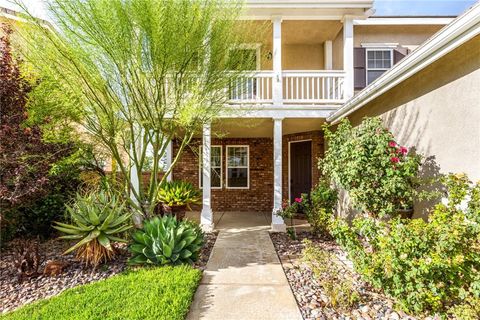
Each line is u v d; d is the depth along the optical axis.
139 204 5.79
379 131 4.83
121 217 4.81
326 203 6.40
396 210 4.30
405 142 4.71
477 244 2.65
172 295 3.33
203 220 7.16
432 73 4.00
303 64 9.38
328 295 3.36
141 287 3.55
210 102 5.45
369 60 9.24
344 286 3.33
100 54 4.53
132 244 4.74
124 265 4.52
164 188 7.41
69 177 6.50
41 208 6.19
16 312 3.06
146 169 10.59
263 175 10.66
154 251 4.43
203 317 3.03
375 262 3.22
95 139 5.58
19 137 4.46
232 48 5.37
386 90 4.69
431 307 2.94
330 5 7.07
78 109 4.77
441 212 2.87
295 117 7.36
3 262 4.82
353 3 7.02
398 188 4.19
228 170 10.72
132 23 4.41
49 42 4.43
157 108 5.14
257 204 10.62
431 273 2.74
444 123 3.75
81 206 4.82
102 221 4.68
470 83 3.30
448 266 2.60
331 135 5.54
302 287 3.75
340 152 5.09
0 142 4.32
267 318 3.00
